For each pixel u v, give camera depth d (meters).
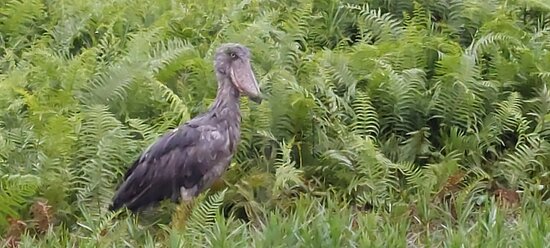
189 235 11.02
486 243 10.55
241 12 16.02
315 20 15.98
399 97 13.50
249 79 11.52
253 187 12.25
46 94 13.70
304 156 12.98
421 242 11.49
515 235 10.96
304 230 10.63
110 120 12.57
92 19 16.33
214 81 13.92
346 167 12.62
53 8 16.94
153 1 16.80
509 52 14.46
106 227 11.32
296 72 14.17
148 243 10.85
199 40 15.62
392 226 11.37
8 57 15.44
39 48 15.52
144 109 13.56
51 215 11.77
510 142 13.52
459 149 13.14
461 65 13.56
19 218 11.59
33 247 10.96
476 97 13.39
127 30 16.22
